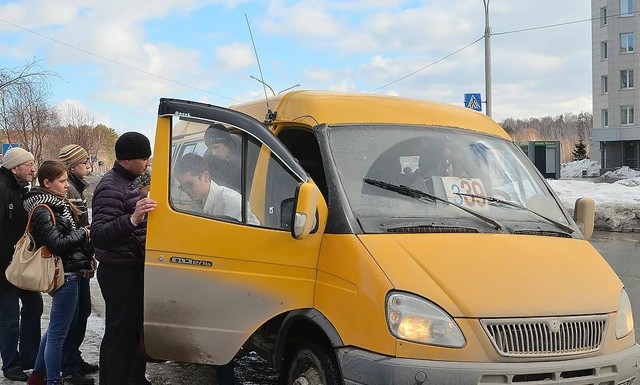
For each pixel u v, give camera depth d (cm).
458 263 365
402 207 408
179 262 426
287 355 421
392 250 367
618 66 5644
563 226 447
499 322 340
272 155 418
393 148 440
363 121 454
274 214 410
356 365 348
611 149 5772
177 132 438
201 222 424
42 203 496
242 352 488
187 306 423
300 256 394
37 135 2798
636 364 379
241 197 422
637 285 980
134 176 475
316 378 386
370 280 355
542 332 345
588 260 411
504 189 458
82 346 643
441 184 435
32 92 2750
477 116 526
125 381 460
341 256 375
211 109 432
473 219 416
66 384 540
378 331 346
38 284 485
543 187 484
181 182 434
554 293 361
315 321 376
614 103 5688
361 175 417
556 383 342
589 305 365
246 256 409
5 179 542
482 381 333
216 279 415
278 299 397
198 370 586
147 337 434
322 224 389
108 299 459
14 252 516
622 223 1733
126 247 455
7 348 546
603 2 5731
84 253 524
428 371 331
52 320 503
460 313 340
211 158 434
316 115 449
